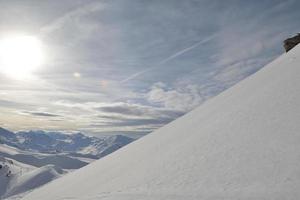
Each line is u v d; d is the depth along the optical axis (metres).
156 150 36.00
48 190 43.00
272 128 23.11
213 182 19.22
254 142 22.23
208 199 17.14
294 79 32.44
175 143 34.16
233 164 20.42
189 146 29.36
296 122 22.12
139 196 21.77
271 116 25.62
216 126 31.25
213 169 21.16
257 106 30.25
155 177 25.00
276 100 29.00
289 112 24.53
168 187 21.48
